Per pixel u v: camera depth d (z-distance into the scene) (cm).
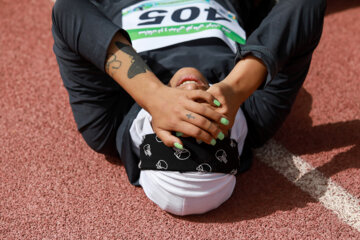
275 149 200
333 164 190
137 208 173
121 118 178
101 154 197
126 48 151
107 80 171
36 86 232
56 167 191
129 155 169
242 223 167
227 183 158
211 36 175
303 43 161
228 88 145
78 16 154
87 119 177
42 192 180
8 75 238
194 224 167
